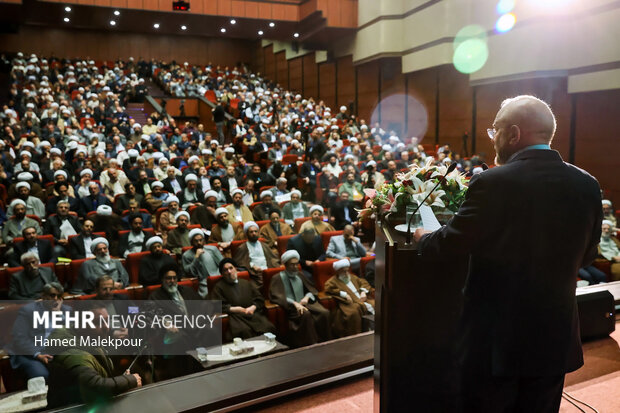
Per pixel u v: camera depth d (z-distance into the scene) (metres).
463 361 1.73
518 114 1.66
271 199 9.66
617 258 7.77
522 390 1.68
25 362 4.65
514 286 1.58
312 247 7.69
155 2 18.66
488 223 1.57
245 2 19.61
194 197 10.19
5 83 21.86
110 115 16.72
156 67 25.75
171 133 15.21
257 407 2.80
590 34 11.76
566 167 1.62
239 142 16.75
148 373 4.97
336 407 2.78
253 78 26.64
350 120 18.95
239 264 7.38
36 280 6.14
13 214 8.02
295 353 3.21
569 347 1.61
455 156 14.17
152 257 6.64
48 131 13.69
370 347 3.27
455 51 15.52
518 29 13.34
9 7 17.98
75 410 2.85
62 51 27.00
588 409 2.70
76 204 9.27
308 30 20.77
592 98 12.49
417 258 1.94
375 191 2.31
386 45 18.23
